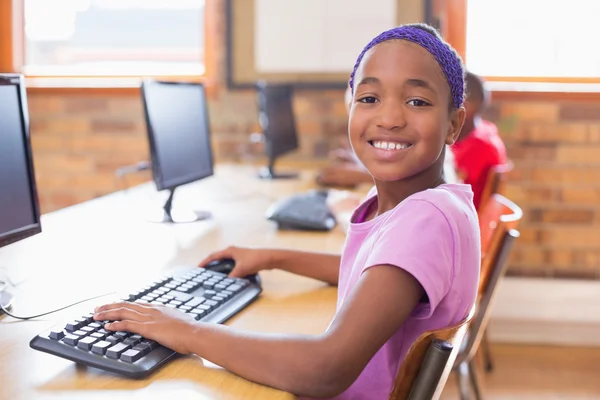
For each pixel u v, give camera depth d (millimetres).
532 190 3342
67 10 3746
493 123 3336
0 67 3674
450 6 3373
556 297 3293
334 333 866
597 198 3309
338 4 3396
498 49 3387
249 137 3525
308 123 3484
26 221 1295
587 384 2834
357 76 1038
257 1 3447
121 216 2113
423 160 996
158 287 1207
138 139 3602
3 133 1239
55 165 3670
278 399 854
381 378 984
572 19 3322
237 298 1238
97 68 3729
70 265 1512
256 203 2387
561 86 3299
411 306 889
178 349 952
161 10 3682
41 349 954
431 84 979
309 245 1761
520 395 2717
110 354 921
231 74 3500
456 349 959
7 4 3643
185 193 2586
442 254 904
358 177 2762
